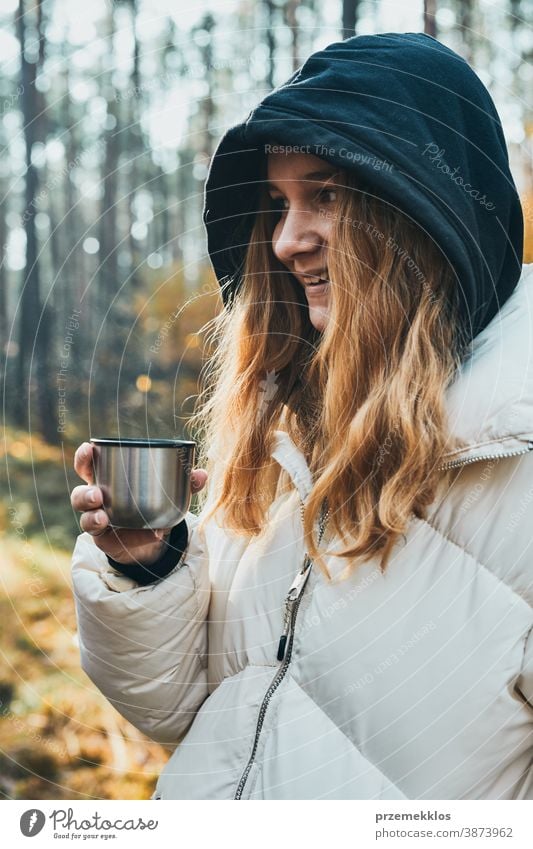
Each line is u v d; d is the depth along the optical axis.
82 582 1.23
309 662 1.07
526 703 1.00
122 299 9.97
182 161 11.76
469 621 0.99
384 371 1.11
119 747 3.72
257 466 1.31
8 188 12.38
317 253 1.21
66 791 3.43
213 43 8.96
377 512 1.06
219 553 1.32
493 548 1.00
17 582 5.03
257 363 1.37
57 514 6.71
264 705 1.10
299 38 8.40
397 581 1.03
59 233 12.25
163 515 1.15
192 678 1.26
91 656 1.25
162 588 1.20
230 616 1.22
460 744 0.99
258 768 1.09
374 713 1.02
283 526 1.23
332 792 1.03
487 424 0.99
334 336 1.15
